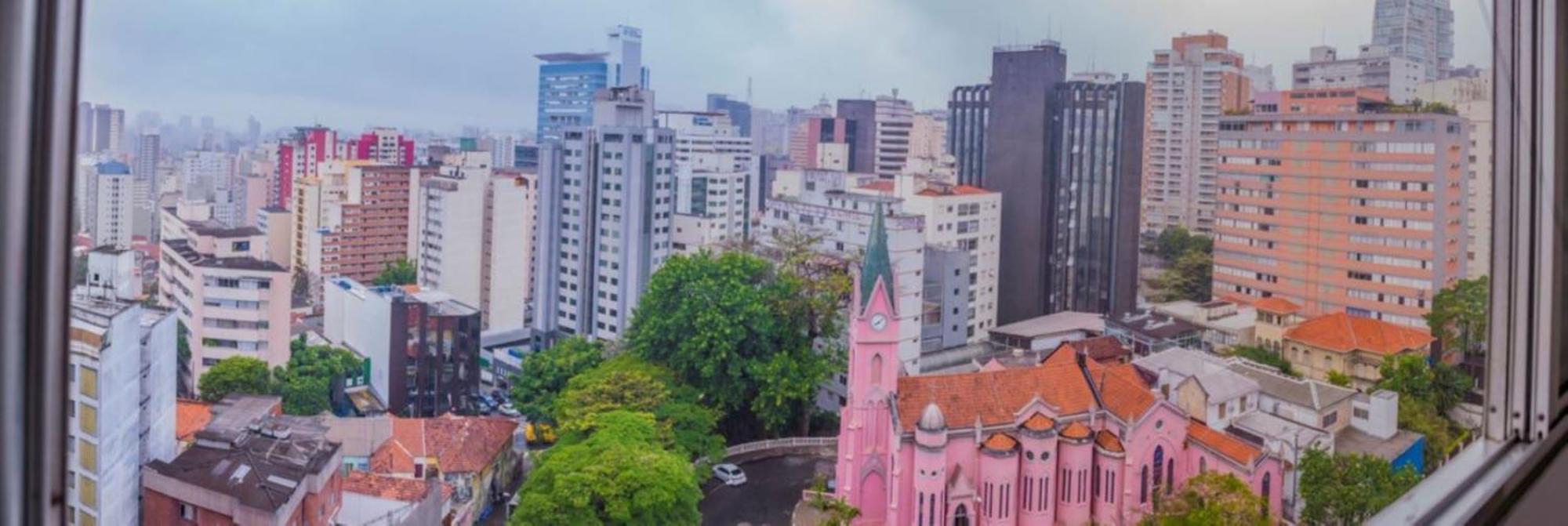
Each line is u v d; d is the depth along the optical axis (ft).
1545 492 10.55
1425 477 10.99
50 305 3.90
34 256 3.85
